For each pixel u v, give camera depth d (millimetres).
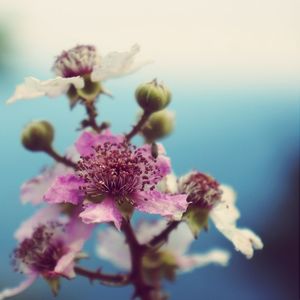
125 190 132
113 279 140
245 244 137
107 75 139
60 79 137
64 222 146
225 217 140
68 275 133
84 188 131
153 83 142
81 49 145
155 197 131
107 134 138
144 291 141
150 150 136
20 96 140
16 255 144
